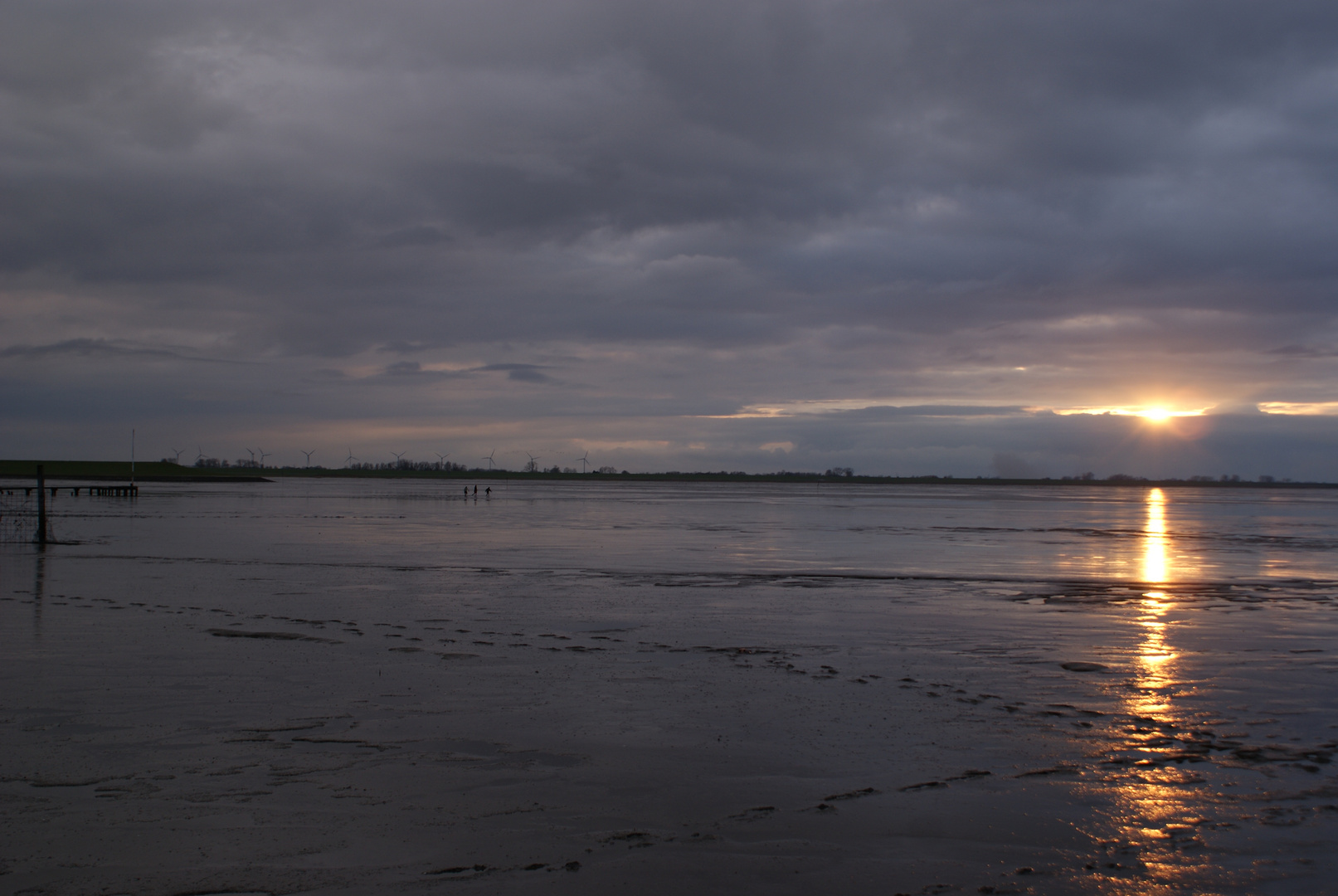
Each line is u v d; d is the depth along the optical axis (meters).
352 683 12.47
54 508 64.69
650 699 11.86
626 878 6.70
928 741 10.09
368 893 6.42
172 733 10.02
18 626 16.72
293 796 8.22
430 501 89.31
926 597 22.42
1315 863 7.11
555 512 68.31
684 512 70.94
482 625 17.36
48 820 7.62
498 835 7.43
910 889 6.60
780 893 6.51
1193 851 7.31
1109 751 9.80
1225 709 11.62
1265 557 36.31
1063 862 7.09
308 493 113.00
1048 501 126.62
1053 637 16.80
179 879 6.59
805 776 8.95
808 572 27.73
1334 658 14.98
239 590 21.86
